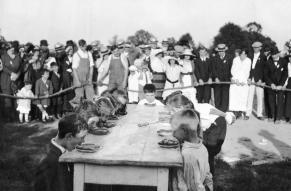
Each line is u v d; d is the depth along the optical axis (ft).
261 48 42.60
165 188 14.62
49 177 13.60
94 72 45.44
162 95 43.34
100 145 16.35
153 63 43.62
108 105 21.24
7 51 41.27
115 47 43.37
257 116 42.80
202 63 42.75
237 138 33.73
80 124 14.16
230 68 42.42
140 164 14.39
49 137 32.58
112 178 14.65
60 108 40.50
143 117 23.31
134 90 43.11
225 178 23.58
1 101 39.73
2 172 23.54
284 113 40.63
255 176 23.97
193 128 15.06
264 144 31.91
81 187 14.61
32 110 39.78
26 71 40.40
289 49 41.04
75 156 14.46
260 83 41.50
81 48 40.98
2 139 31.22
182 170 15.08
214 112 19.51
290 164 26.04
